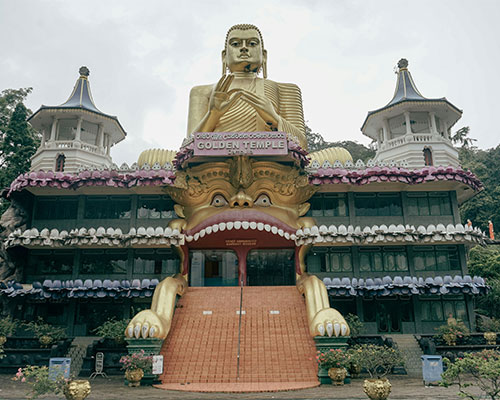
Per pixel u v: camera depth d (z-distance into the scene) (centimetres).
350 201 2928
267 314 2320
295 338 2112
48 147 3394
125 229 2895
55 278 2806
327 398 1502
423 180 2731
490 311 3178
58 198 2958
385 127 3541
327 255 2850
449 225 2673
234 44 3294
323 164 2823
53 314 2741
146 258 2833
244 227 2588
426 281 2583
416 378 2053
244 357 1980
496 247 4294
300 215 2814
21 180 2709
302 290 2444
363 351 1770
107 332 2331
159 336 1953
